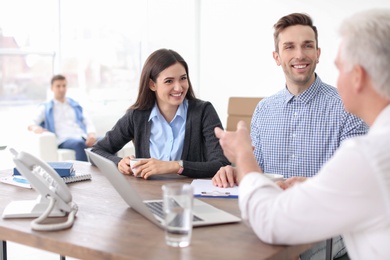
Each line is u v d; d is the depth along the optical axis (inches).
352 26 43.8
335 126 92.0
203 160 94.5
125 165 84.4
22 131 208.5
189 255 45.2
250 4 239.1
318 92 94.4
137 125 94.7
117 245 48.1
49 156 196.2
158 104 95.0
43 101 233.9
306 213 42.7
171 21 256.4
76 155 212.4
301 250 49.8
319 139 93.3
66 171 78.0
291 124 95.8
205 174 82.2
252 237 50.1
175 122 94.3
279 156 97.3
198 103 95.2
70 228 53.8
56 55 232.7
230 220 54.9
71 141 212.5
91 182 78.1
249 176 49.2
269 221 45.3
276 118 97.7
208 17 252.4
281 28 94.0
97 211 60.6
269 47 235.8
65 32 233.6
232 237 50.1
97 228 53.7
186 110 94.5
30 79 228.8
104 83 246.2
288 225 43.9
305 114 94.5
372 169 39.9
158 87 90.7
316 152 93.7
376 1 205.2
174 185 47.9
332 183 41.3
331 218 41.7
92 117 242.1
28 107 229.8
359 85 43.9
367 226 41.6
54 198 56.8
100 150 94.7
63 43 233.6
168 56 90.6
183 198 47.3
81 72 239.8
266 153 99.0
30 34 226.4
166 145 93.5
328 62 218.7
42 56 230.5
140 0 251.6
